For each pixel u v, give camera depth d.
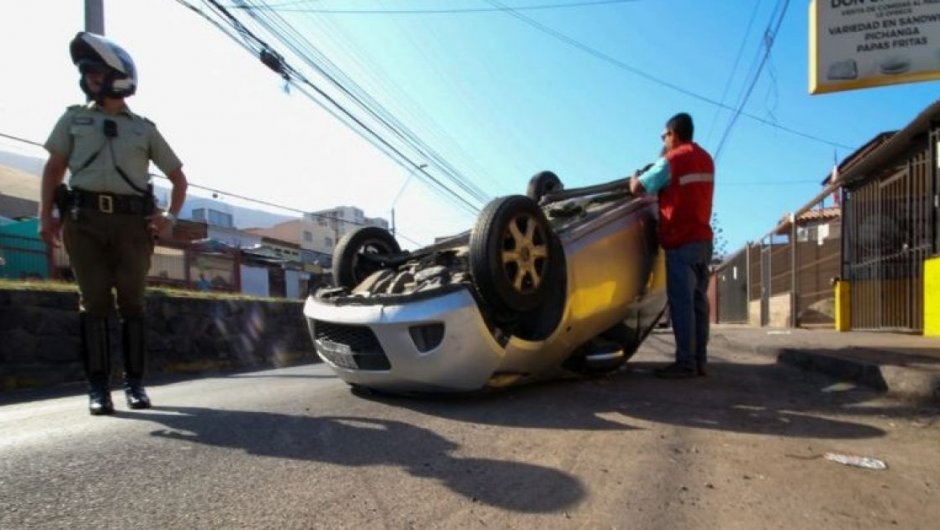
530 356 4.16
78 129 3.62
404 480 2.45
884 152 8.88
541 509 2.17
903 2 6.62
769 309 15.77
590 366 4.81
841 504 2.23
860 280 10.12
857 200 10.27
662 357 7.32
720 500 2.26
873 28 6.69
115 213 3.67
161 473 2.51
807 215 14.51
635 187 4.89
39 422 3.47
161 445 2.94
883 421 3.47
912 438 3.11
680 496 2.30
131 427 3.32
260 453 2.80
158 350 7.23
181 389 4.96
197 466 2.60
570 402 4.04
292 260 36.31
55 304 5.98
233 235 45.41
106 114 3.70
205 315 7.99
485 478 2.48
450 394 4.08
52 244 3.72
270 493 2.29
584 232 4.55
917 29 6.59
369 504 2.20
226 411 3.77
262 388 4.91
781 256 15.10
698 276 5.09
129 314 3.88
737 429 3.31
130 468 2.57
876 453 2.85
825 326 12.74
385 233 5.29
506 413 3.69
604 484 2.42
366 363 4.05
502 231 3.80
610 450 2.89
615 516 2.11
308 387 4.91
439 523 2.04
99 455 2.76
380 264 4.95
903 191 8.98
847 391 4.41
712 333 10.91
